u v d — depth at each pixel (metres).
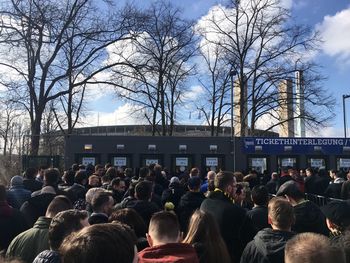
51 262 3.04
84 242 1.81
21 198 8.00
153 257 3.24
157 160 26.36
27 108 32.22
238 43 36.69
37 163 22.64
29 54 29.98
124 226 2.06
